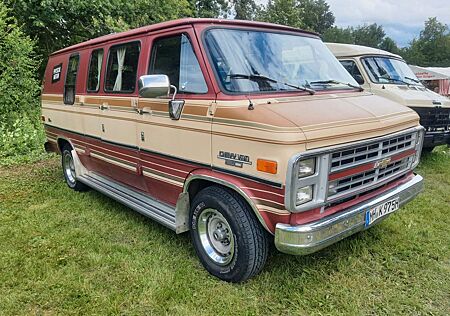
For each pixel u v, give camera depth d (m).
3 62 9.20
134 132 4.01
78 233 4.20
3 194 5.58
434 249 3.84
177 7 15.30
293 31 3.97
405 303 3.01
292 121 2.68
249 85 3.13
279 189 2.64
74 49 5.36
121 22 12.07
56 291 3.14
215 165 3.11
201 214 3.37
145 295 3.08
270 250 3.70
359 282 3.27
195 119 3.21
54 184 6.11
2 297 3.07
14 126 8.70
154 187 3.96
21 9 10.67
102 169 5.02
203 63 3.19
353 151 2.91
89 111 4.85
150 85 3.11
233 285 3.22
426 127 6.92
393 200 3.37
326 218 2.83
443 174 6.70
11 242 3.98
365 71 7.30
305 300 3.04
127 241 4.06
